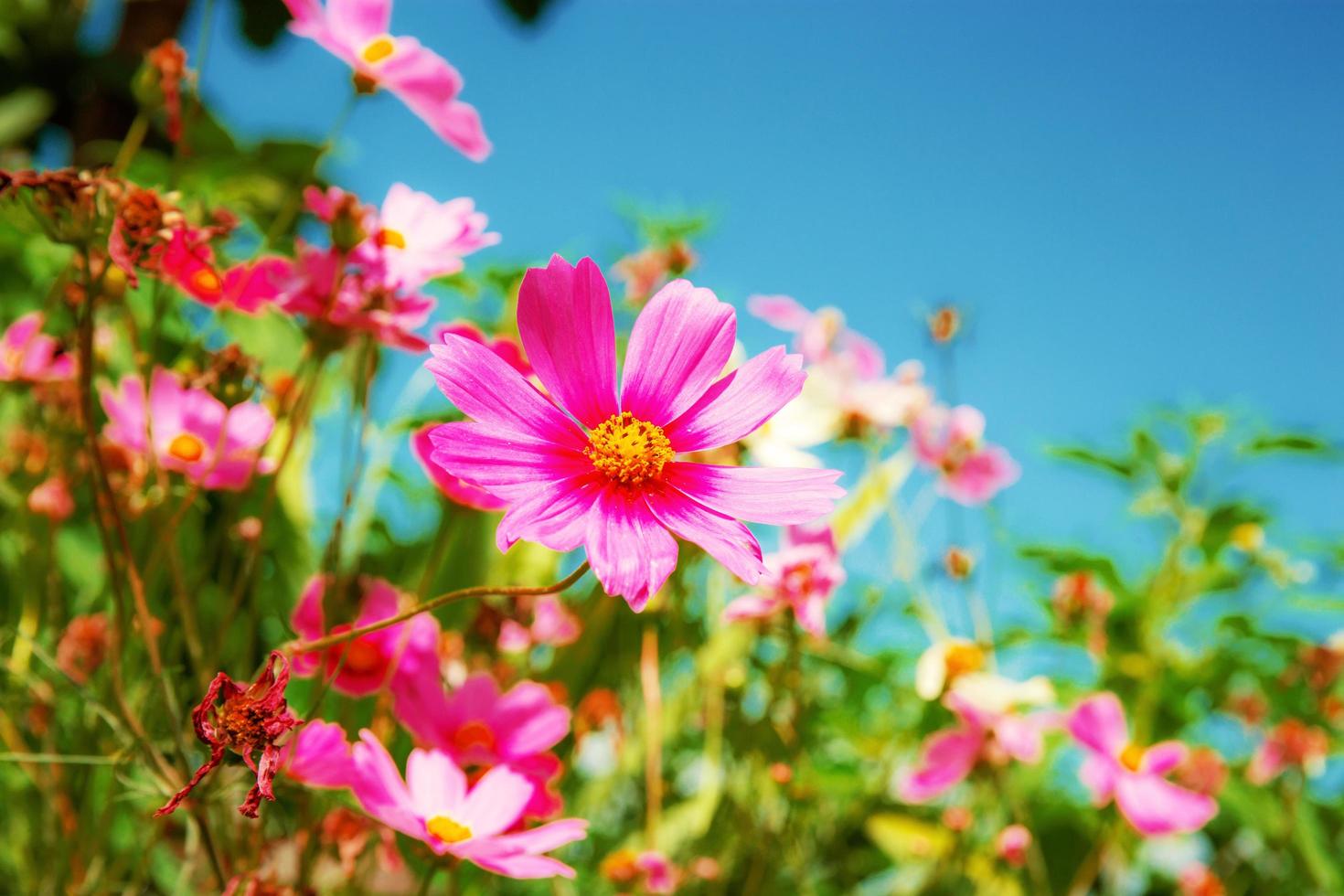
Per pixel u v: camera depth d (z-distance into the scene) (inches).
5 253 27.0
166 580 21.2
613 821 27.8
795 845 25.6
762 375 15.4
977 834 29.8
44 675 19.9
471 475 14.2
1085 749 26.6
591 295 15.1
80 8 48.2
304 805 17.9
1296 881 34.4
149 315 23.7
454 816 17.0
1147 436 39.1
